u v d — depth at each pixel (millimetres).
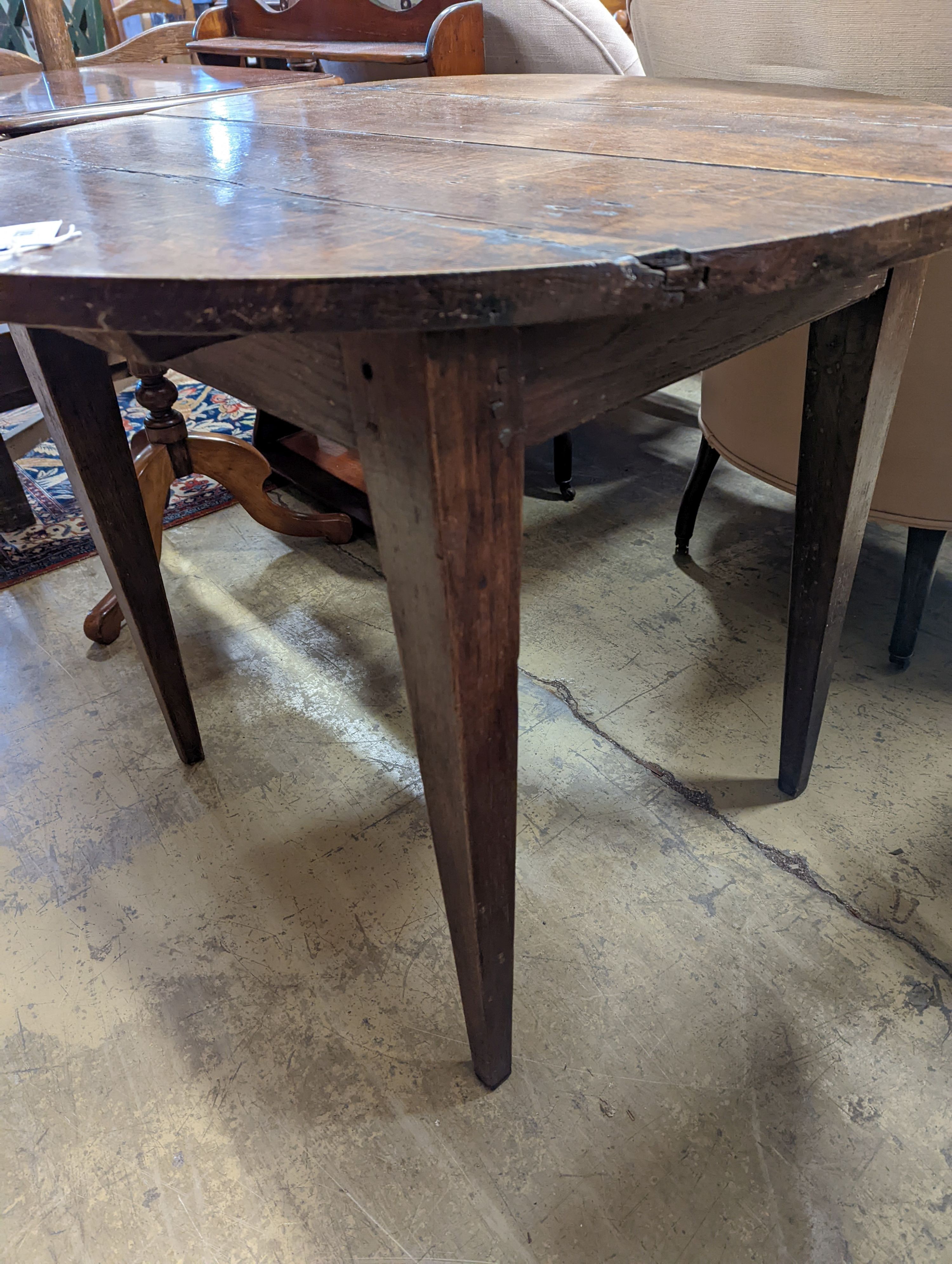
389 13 1709
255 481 1495
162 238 484
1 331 1333
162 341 527
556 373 502
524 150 704
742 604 1450
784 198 533
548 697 1263
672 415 2166
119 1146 757
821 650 940
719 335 593
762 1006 845
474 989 720
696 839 1028
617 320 515
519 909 953
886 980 863
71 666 1383
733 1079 786
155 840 1063
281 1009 865
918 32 953
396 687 1314
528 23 1467
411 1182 724
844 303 680
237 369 623
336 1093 792
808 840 1020
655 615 1434
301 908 969
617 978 877
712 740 1177
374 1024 848
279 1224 701
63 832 1079
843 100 937
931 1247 668
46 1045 839
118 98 1498
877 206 515
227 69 1900
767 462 1247
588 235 456
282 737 1224
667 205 521
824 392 802
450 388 445
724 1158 730
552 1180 721
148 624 1043
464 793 597
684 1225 689
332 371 515
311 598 1533
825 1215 690
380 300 399
